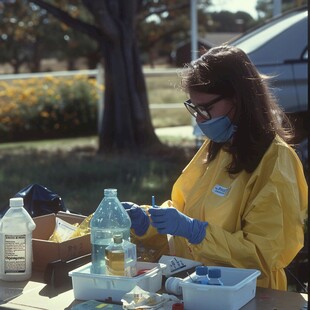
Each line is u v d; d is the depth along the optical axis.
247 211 3.57
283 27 9.30
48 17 34.00
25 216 3.67
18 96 18.66
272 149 3.61
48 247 3.75
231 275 3.28
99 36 13.70
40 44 47.94
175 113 20.80
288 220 3.54
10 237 3.62
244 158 3.63
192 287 3.07
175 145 13.86
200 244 3.48
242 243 3.46
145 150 13.31
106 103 13.97
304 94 8.77
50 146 15.95
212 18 33.22
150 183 9.85
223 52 3.62
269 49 9.07
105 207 3.46
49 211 4.53
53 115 18.64
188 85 3.62
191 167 4.10
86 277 3.30
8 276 3.63
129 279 3.22
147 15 20.39
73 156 13.23
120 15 13.68
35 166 11.91
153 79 34.44
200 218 3.77
